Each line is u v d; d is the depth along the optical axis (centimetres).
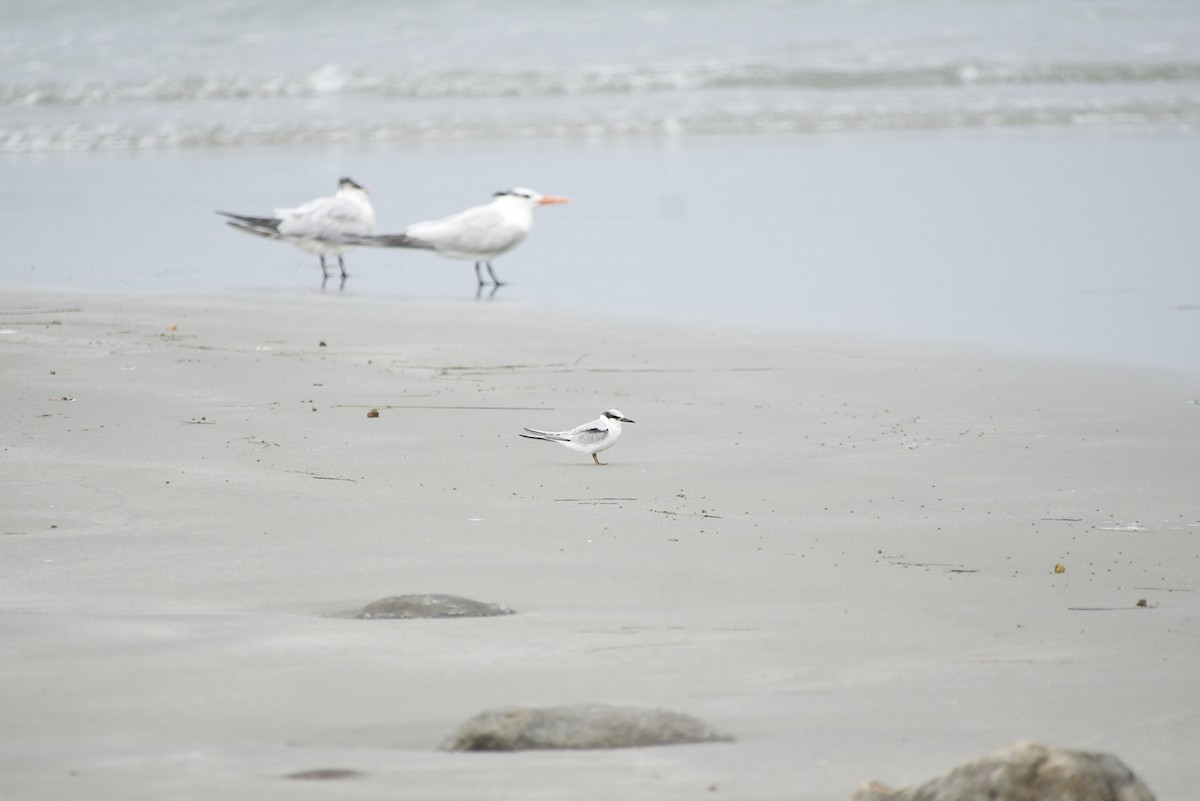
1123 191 2848
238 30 4878
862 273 2198
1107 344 1739
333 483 1120
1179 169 3086
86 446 1209
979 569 924
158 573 883
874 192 2903
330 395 1438
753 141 3669
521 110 3959
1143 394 1488
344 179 2308
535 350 1689
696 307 1978
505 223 2231
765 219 2648
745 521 1038
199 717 641
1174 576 911
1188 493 1124
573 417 1373
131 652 726
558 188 2991
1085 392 1496
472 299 2073
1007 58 4562
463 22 5041
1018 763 520
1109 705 671
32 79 4166
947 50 4703
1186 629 793
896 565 929
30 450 1190
